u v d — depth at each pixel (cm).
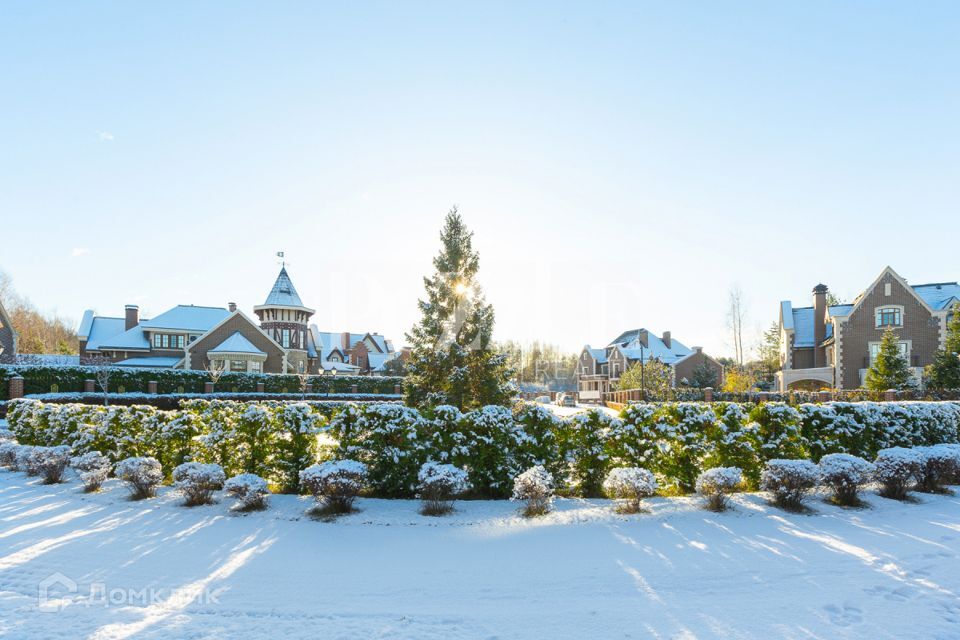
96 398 3123
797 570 635
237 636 484
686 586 591
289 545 735
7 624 506
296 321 5409
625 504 933
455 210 1638
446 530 802
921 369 3747
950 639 473
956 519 859
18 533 789
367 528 813
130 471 993
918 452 1043
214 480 957
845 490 948
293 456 1068
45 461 1142
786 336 4794
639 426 1074
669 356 6825
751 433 1076
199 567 654
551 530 798
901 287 3975
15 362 4119
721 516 867
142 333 5078
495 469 1025
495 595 571
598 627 498
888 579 606
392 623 509
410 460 1008
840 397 3356
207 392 3894
